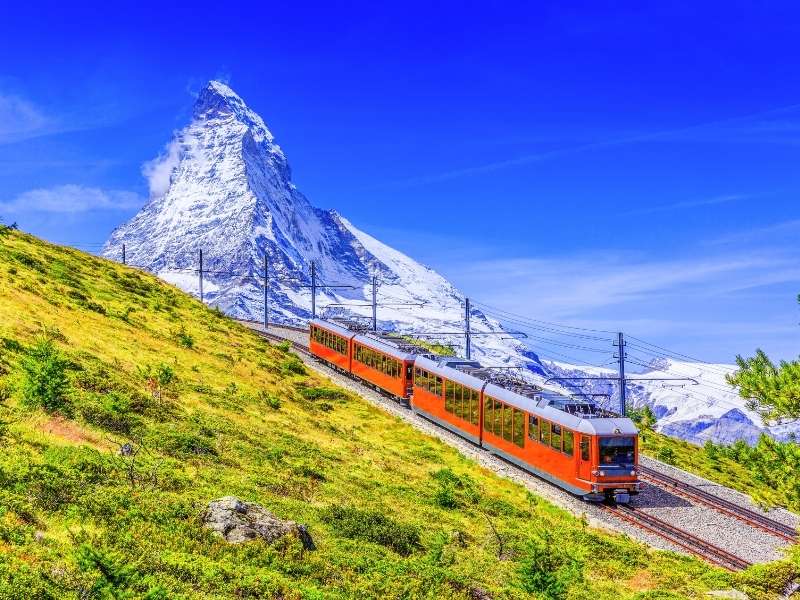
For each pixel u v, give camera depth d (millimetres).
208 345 67375
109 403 33250
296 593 18656
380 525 27906
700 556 33500
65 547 17703
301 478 33406
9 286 55188
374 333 72750
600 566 30203
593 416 39969
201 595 17016
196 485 26453
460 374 51938
